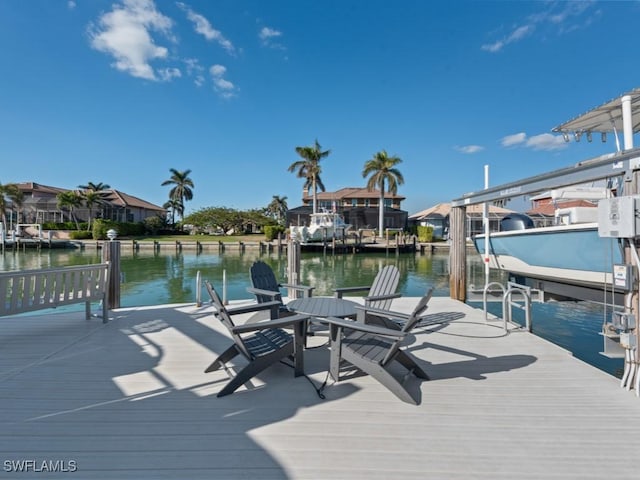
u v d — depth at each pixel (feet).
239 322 15.42
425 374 9.39
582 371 10.00
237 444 6.28
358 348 9.23
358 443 6.35
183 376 9.47
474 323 15.71
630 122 10.26
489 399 8.21
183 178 175.42
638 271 8.46
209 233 152.35
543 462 5.82
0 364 10.26
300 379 9.32
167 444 6.25
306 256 89.56
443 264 72.90
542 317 23.93
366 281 51.03
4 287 11.43
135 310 17.66
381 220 111.96
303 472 5.52
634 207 7.89
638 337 8.54
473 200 18.71
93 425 6.88
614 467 5.69
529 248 17.99
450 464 5.76
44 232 116.78
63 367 10.05
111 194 144.87
